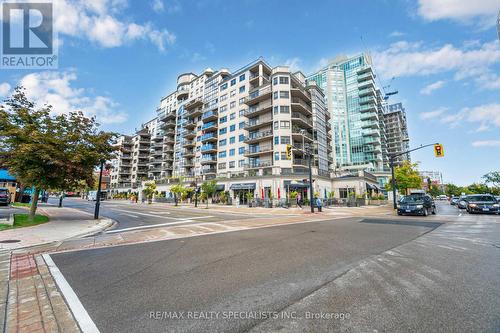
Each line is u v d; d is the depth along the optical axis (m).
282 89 41.91
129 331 2.62
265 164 42.34
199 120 59.12
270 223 13.46
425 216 16.95
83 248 7.14
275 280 4.17
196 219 16.05
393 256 5.77
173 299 3.45
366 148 73.38
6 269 5.06
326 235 9.04
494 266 4.91
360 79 78.00
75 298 3.54
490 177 50.59
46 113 12.21
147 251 6.60
